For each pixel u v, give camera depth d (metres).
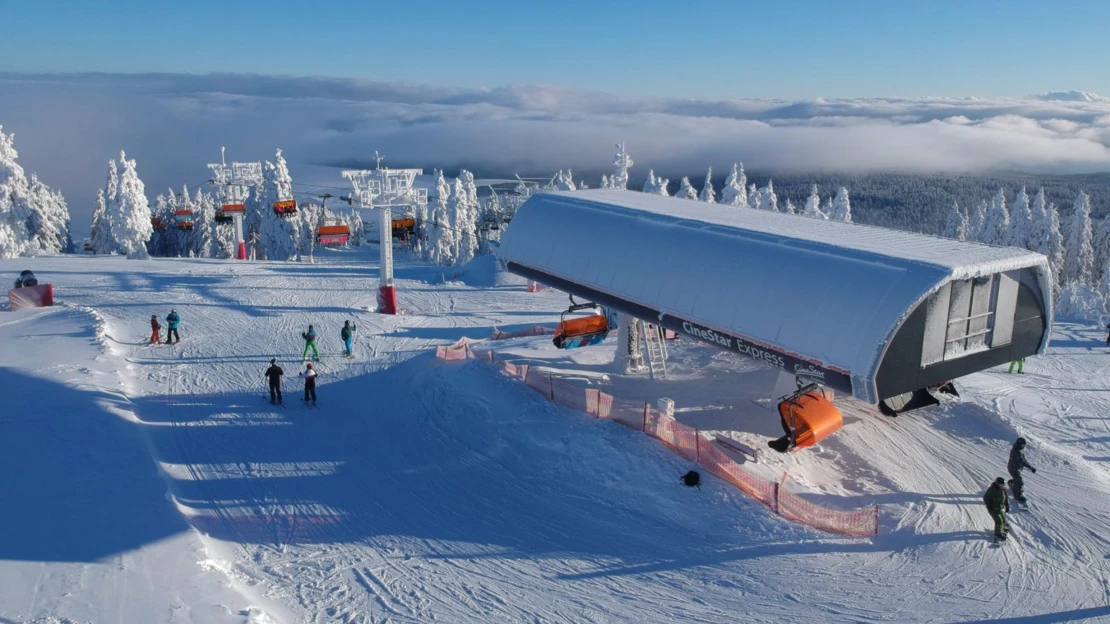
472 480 16.69
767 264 15.77
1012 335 15.66
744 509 14.52
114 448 16.78
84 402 19.62
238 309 35.12
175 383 23.58
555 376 21.70
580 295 20.33
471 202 88.06
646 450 16.50
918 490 15.64
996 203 74.56
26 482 14.48
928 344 14.16
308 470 17.19
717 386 20.88
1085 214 69.06
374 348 27.80
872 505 14.91
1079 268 69.44
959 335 14.70
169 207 103.19
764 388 20.42
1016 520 14.42
